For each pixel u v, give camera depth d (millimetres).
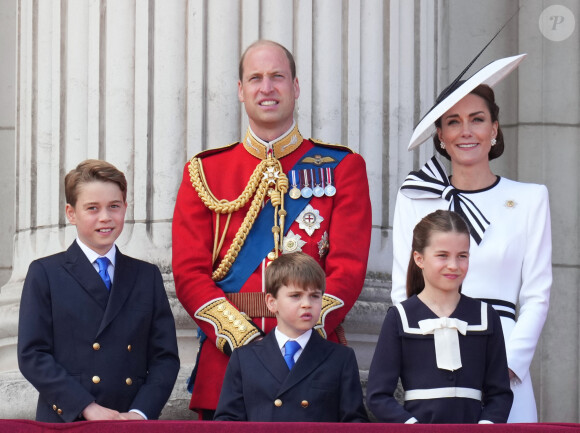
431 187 15094
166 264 17672
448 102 14898
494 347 13438
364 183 15742
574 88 22438
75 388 13406
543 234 14719
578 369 21906
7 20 22969
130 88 18203
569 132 22391
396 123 18797
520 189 14977
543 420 21766
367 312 17734
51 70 19047
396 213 15266
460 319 13430
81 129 18500
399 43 19047
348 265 14992
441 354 13242
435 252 13359
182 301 15094
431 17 19859
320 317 14453
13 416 17391
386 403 13188
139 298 14195
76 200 14070
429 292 13570
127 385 13844
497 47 22703
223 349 14445
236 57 18094
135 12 18266
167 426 11109
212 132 17938
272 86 15469
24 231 19266
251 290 15039
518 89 22516
